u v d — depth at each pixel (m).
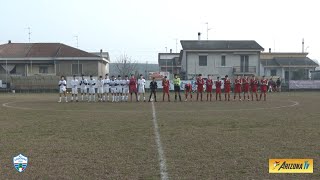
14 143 9.72
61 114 17.56
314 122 13.98
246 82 29.48
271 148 8.92
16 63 52.53
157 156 8.16
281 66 64.38
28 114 17.66
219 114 17.19
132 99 30.98
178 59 66.44
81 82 29.86
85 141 9.98
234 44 54.94
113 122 14.13
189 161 7.71
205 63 53.25
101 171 7.00
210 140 10.03
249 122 13.98
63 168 7.21
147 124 13.45
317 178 6.52
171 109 20.17
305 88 50.00
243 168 7.15
